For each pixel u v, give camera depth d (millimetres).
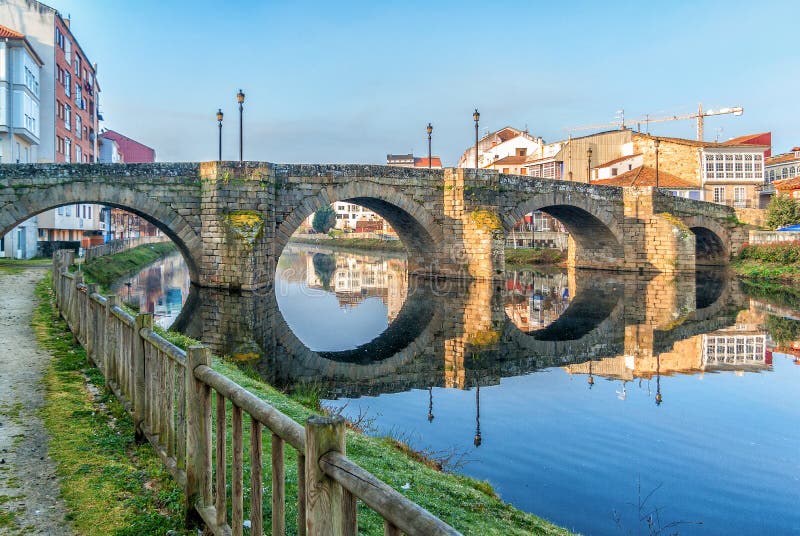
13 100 38156
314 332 22922
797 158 65062
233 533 4055
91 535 4672
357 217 144125
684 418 12328
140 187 29281
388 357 18531
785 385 15141
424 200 38250
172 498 5281
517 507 8023
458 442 10648
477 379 15672
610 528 7582
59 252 19531
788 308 28844
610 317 26406
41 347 11914
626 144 68000
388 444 9422
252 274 29672
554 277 44969
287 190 32812
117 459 6207
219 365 13156
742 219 52812
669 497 8500
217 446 4395
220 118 34438
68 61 50438
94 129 62750
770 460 9992
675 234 45375
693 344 20516
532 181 41250
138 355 6566
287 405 9984
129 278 38156
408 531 2312
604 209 46188
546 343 20781
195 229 30547
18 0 44594
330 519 2885
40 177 26797
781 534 7508
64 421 7359
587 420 12117
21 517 4902
